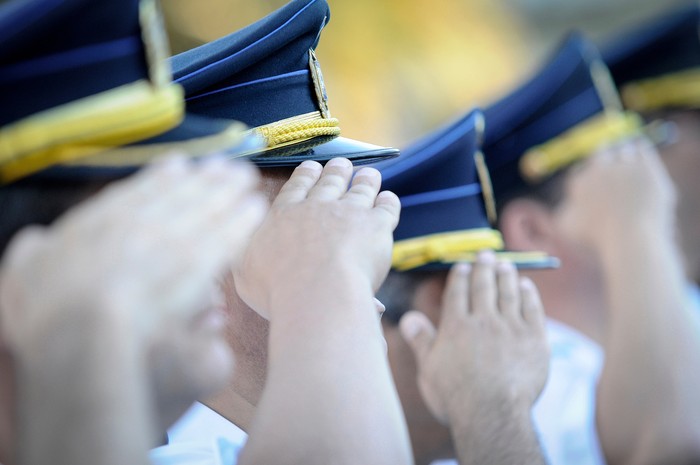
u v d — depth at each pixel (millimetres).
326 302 1668
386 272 1768
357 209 1780
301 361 1630
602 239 3289
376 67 8852
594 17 10703
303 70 2098
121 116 1368
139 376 1201
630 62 4059
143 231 1235
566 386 3275
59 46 1352
